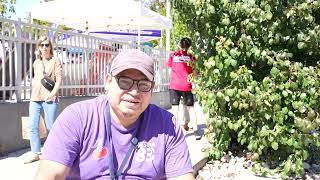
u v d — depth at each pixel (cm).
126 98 256
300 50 660
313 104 618
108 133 262
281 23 623
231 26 647
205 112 681
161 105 1496
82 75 995
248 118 646
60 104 872
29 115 675
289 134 635
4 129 694
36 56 720
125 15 1265
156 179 273
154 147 270
